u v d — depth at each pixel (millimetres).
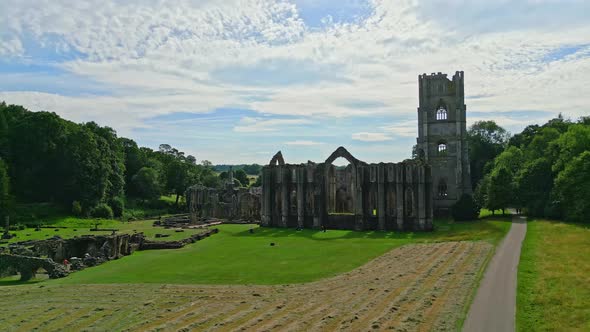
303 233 85312
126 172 152500
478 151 151500
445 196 109188
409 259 53156
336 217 93938
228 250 63875
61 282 44625
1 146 113562
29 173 113875
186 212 147125
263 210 100000
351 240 73375
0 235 78188
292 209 104312
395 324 29156
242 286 41125
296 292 38594
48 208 109500
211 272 47688
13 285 44250
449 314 30703
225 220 114938
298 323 30062
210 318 31719
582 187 78375
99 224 101562
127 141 158750
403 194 88812
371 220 91750
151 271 48906
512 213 106250
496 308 31688
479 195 118188
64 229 90438
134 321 31422
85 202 114812
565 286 36844
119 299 37156
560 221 81875
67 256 62594
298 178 96375
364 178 92375
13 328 30438
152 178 143875
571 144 88250
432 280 41125
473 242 64438
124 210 128375
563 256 49344
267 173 100250
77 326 30641
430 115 111438
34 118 117312
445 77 111000
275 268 49375
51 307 35094
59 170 114938
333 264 51250
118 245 61375
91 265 54625
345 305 34031
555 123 136625
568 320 28828
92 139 120250
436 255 54969
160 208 146375
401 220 88188
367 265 50375
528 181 96500
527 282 38656
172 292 39125
